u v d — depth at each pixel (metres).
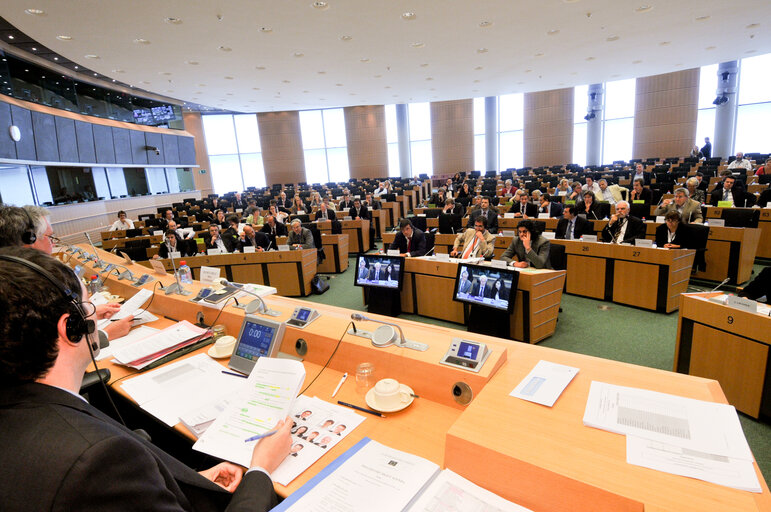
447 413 1.48
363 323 1.95
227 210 12.31
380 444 1.25
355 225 8.02
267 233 6.85
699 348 2.74
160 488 0.67
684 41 7.75
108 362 2.08
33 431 0.61
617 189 7.85
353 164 18.12
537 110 16.02
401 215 11.39
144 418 2.26
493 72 9.75
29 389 0.67
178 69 7.98
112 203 11.78
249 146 18.53
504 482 0.98
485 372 1.41
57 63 9.82
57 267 0.74
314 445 1.33
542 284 3.54
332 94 11.50
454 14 5.79
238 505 0.89
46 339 0.68
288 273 5.42
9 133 8.33
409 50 7.50
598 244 4.64
